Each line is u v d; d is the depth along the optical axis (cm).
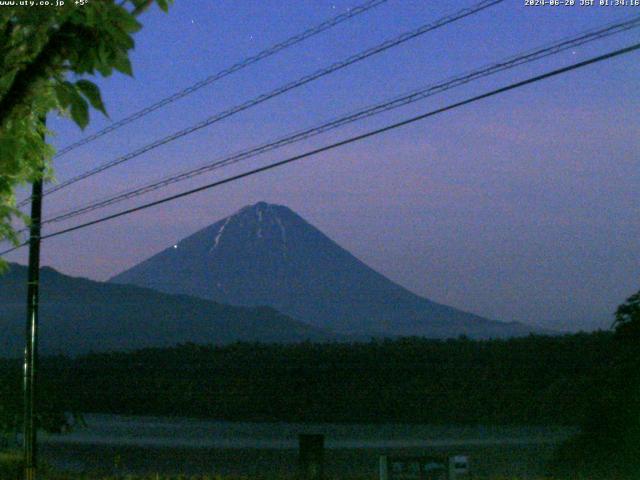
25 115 611
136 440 4075
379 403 5309
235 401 5647
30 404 2177
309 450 2517
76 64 550
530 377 5312
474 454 3209
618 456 2236
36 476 2334
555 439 3722
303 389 5856
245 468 3002
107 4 535
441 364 6041
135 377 6606
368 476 2558
